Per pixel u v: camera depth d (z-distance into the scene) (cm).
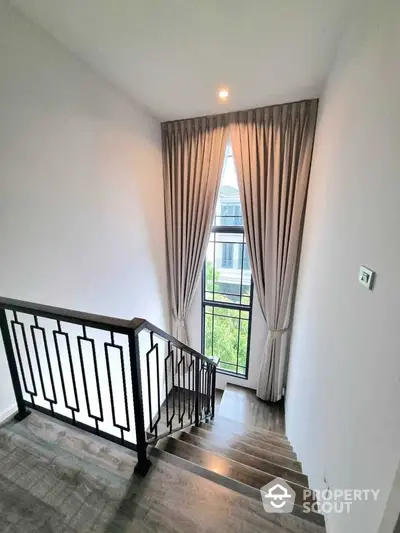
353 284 129
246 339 418
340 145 171
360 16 144
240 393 418
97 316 133
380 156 105
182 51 204
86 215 234
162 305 395
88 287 243
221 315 424
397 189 89
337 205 168
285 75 235
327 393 159
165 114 321
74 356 233
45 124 188
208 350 446
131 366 129
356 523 100
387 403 84
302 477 187
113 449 154
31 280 188
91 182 237
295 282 347
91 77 225
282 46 197
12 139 167
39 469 141
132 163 293
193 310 424
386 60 105
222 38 189
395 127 93
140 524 119
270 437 298
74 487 133
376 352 97
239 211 375
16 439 159
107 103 247
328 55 204
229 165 361
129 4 159
